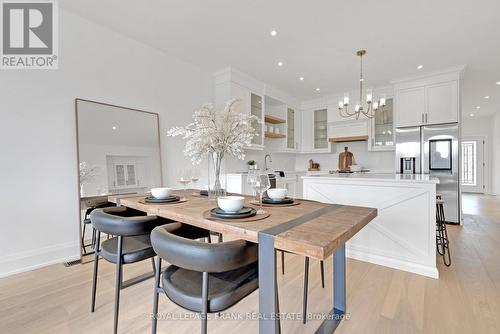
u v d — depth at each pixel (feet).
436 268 7.25
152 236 3.66
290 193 16.43
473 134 25.90
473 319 5.23
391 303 5.87
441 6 7.73
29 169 7.65
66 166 8.37
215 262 3.09
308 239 2.99
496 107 21.31
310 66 12.37
